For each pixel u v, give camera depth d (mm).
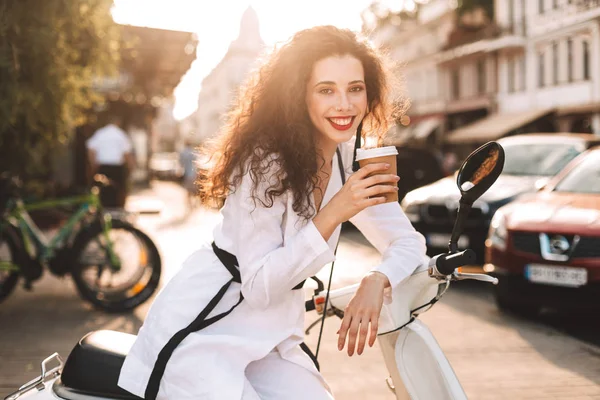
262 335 1555
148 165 35969
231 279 1562
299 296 1625
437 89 39062
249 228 1493
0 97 4754
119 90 13297
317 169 1636
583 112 26625
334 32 1620
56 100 5266
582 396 3727
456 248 1599
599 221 5219
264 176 1503
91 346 1690
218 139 1675
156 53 12805
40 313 5578
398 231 1805
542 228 5355
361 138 1888
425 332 1665
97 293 5613
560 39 28531
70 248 5602
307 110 1623
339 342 1610
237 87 1719
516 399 3670
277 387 1592
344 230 11930
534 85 30438
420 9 43750
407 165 12812
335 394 3752
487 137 30391
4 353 4418
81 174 13328
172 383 1504
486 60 34344
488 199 7207
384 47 1820
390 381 1883
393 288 1679
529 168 7895
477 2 36156
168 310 1556
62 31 5449
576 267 5125
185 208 18781
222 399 1456
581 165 6379
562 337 4977
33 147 5727
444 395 1623
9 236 5609
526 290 5418
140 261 5789
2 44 4719
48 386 1695
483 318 5559
